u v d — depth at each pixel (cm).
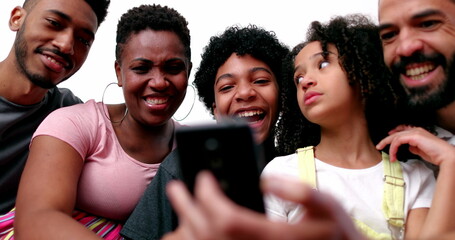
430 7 100
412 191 100
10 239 125
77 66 157
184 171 47
